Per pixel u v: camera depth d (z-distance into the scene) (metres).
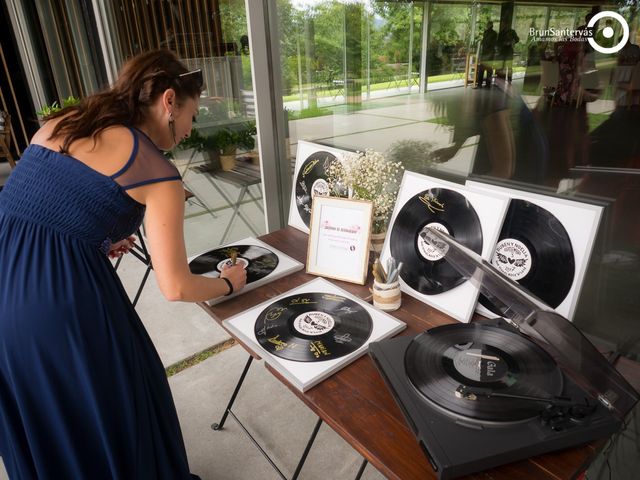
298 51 2.27
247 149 2.89
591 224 1.13
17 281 1.13
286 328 1.26
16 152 6.71
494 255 1.30
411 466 0.85
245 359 2.52
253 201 3.01
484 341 1.04
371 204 1.54
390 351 1.06
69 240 1.16
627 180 1.35
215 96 2.93
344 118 2.21
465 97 1.69
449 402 0.88
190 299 1.25
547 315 0.89
